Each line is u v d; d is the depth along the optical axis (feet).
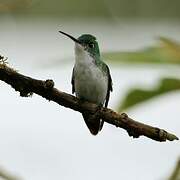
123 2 51.70
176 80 24.16
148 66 22.58
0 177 20.97
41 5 52.11
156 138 24.89
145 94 25.09
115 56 22.39
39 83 25.68
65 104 26.27
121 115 25.41
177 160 22.29
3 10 24.94
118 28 50.08
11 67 25.54
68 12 52.54
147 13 52.49
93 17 52.42
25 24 65.00
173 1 53.06
